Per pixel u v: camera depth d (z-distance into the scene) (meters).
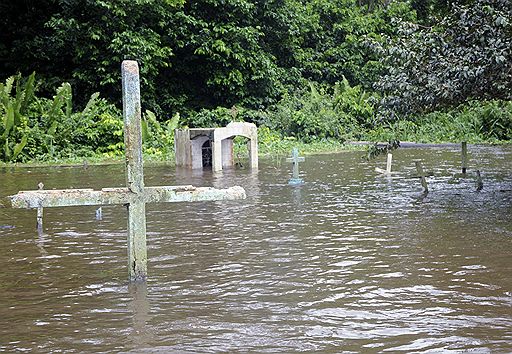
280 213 9.61
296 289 5.65
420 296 5.38
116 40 24.59
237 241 7.66
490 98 10.16
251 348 4.33
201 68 28.14
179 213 9.77
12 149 20.25
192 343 4.45
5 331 4.75
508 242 7.25
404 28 10.58
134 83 5.68
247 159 19.95
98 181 14.27
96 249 7.39
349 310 5.07
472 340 4.39
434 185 12.50
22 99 21.84
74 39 24.94
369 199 10.85
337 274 6.10
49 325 4.86
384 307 5.12
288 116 26.47
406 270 6.19
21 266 6.66
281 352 4.25
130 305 5.30
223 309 5.15
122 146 22.47
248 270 6.32
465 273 6.04
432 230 8.04
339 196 11.30
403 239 7.55
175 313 5.08
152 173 16.17
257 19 30.11
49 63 26.22
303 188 12.54
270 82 29.08
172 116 26.48
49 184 13.74
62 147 21.72
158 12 26.02
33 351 4.35
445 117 25.97
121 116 24.48
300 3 34.41
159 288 5.77
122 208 10.47
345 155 20.88
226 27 27.78
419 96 10.13
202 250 7.23
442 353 4.18
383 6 37.16
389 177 14.05
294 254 6.95
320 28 33.75
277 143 23.91
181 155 18.45
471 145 23.61
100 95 26.11
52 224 9.03
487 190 11.59
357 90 30.20
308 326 4.73
